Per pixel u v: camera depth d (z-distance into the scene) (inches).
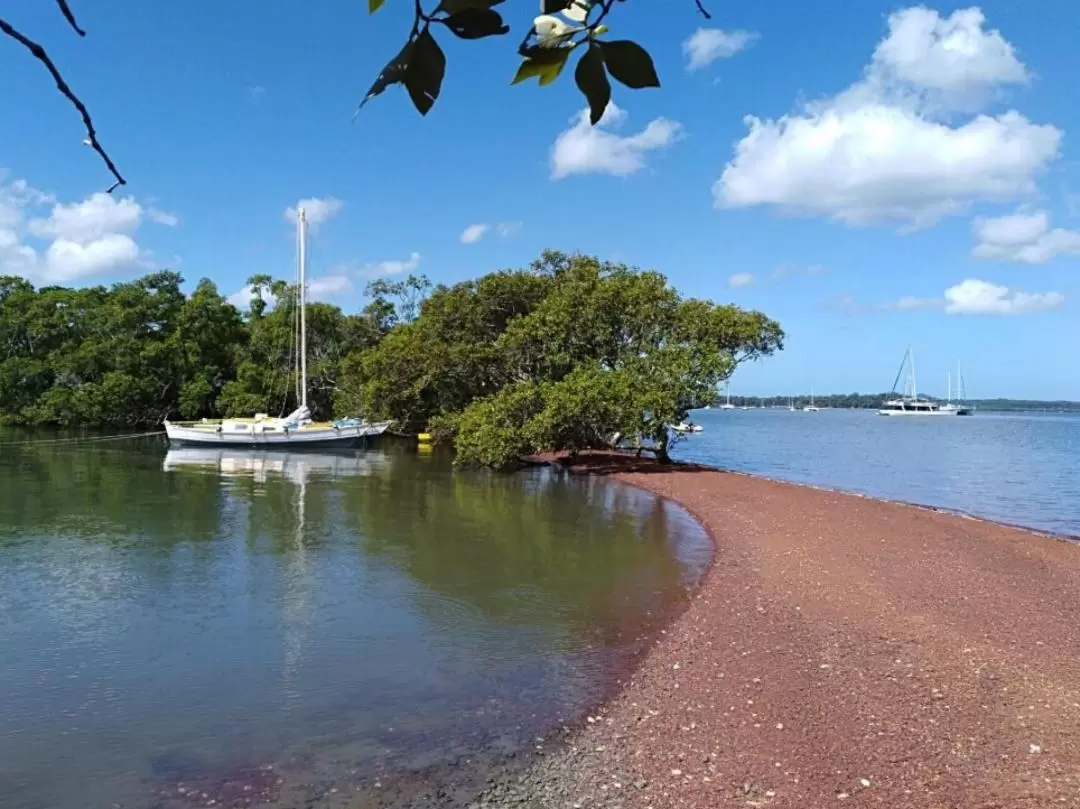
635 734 292.4
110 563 556.7
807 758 268.5
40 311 2132.1
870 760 265.0
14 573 524.7
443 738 290.7
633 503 896.3
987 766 258.1
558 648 390.3
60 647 384.5
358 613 446.9
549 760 273.3
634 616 445.7
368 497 917.8
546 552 621.0
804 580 512.1
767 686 332.8
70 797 247.6
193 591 487.5
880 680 334.3
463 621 435.2
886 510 813.9
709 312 1255.5
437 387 1637.6
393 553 608.1
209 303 2245.3
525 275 1584.6
